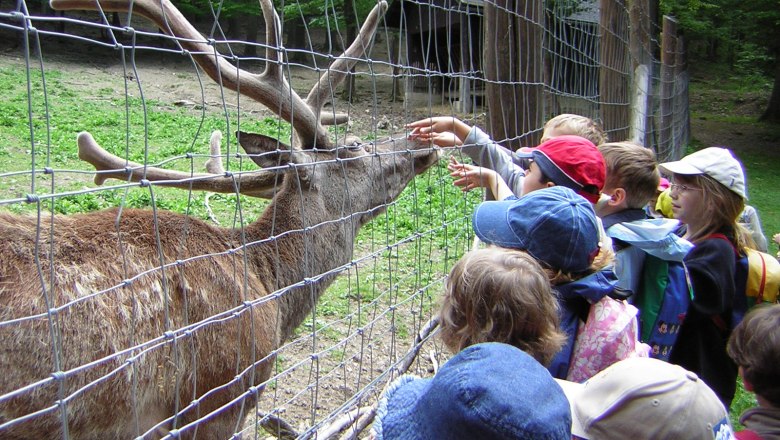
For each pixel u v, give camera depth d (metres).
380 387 4.60
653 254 2.95
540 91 4.55
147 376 2.73
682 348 3.28
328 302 6.09
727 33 23.36
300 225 3.57
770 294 3.34
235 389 3.03
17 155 10.60
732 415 4.84
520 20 4.32
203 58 2.88
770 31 20.30
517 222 2.43
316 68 2.50
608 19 6.61
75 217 2.84
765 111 24.64
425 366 5.13
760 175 15.83
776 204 12.59
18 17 1.48
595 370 2.37
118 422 2.70
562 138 2.99
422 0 19.23
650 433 1.81
